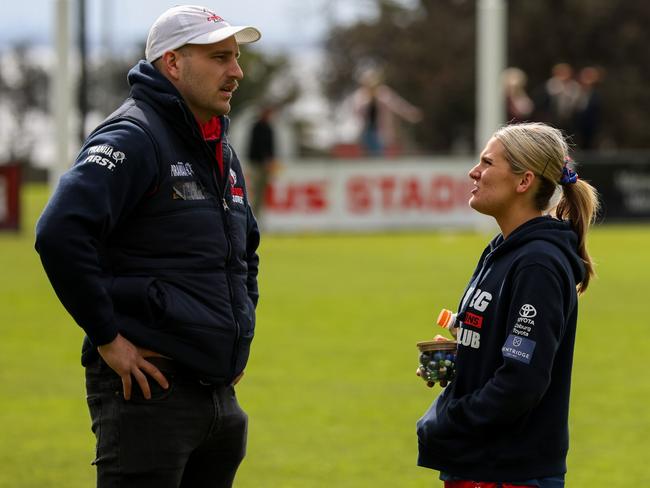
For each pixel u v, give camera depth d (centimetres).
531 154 1132
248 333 1184
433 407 1165
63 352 2786
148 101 1142
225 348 1151
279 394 2331
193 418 1145
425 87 13425
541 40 13250
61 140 5869
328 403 2262
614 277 4131
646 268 4397
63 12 5803
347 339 2914
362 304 3472
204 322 1135
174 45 1141
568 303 1105
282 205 6062
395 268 4369
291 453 1925
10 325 3147
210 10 1180
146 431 1127
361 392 2353
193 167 1148
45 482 1773
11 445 1981
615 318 3256
